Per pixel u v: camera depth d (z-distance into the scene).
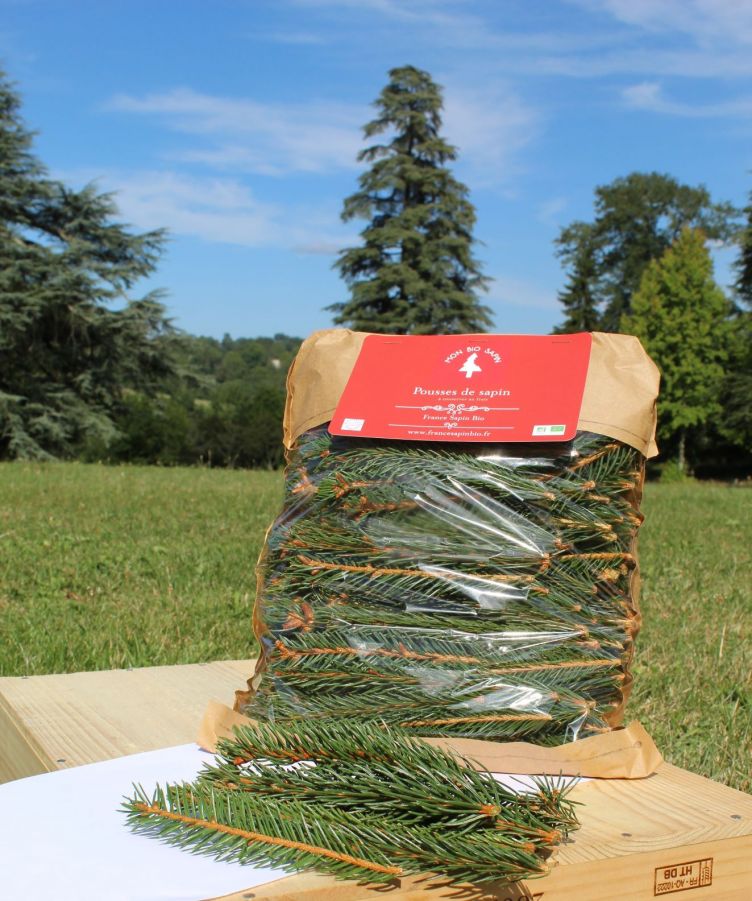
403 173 42.81
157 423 35.66
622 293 58.28
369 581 1.85
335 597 1.88
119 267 29.00
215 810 1.40
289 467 2.08
